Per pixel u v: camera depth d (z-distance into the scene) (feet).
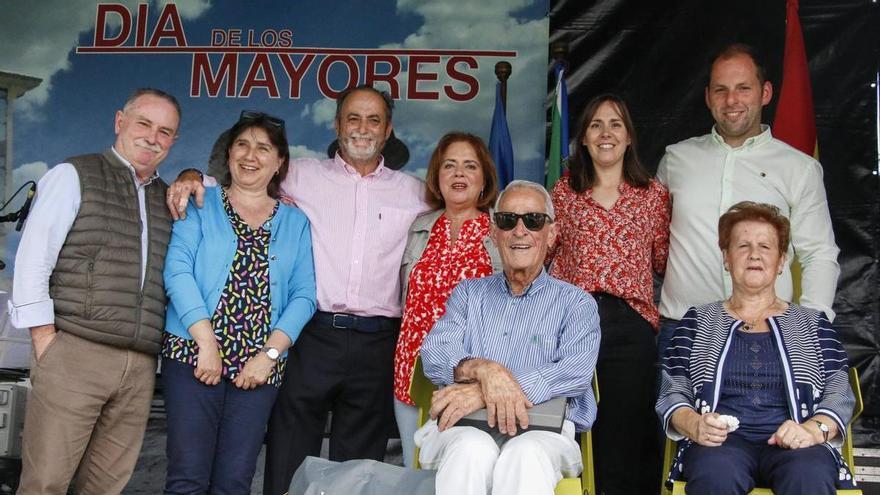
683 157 14.03
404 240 13.92
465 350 11.85
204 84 16.84
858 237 15.14
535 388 11.04
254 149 13.04
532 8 16.53
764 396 11.46
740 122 13.56
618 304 12.92
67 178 12.09
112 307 12.10
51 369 11.90
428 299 13.11
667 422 11.54
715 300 13.35
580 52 16.03
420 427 11.88
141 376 12.46
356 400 13.58
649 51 15.93
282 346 12.65
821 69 15.43
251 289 12.72
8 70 16.85
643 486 12.86
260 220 13.17
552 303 11.88
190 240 12.67
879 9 15.44
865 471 14.73
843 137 15.29
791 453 10.80
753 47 15.58
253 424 12.54
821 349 11.55
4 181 16.67
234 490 12.44
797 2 15.46
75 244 12.07
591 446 12.18
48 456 11.84
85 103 16.84
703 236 13.52
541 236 11.85
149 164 12.60
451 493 10.29
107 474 12.51
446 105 16.55
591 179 13.55
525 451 10.32
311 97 16.72
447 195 13.50
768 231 11.82
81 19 16.97
